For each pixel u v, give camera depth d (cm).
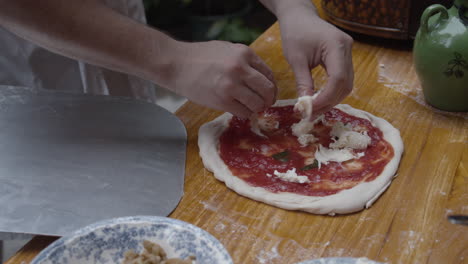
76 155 125
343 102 147
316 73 160
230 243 102
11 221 105
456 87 134
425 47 134
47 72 168
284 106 143
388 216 108
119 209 109
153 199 112
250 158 123
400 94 149
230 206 111
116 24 119
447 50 130
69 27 117
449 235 103
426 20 132
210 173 121
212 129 133
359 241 102
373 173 117
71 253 92
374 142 127
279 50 172
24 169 120
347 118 136
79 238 93
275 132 132
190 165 124
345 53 126
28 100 144
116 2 164
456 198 112
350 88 126
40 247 101
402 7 159
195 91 121
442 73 133
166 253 94
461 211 109
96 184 116
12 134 131
